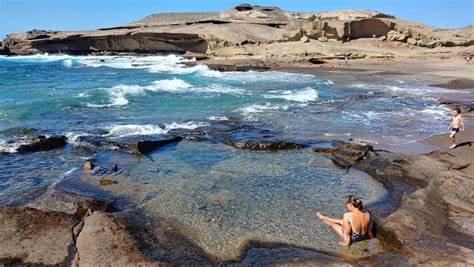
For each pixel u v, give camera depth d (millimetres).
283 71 38000
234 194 9164
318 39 57562
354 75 33125
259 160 11648
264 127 15562
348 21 57656
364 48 52281
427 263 5926
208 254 6695
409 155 11141
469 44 51875
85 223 7230
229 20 81625
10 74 36156
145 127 15234
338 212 8234
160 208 8398
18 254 6375
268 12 93062
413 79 29812
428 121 16453
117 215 7750
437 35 54406
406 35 56250
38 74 36938
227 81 30453
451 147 12711
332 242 6973
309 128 15406
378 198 8945
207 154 12250
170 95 23078
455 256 6062
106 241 6613
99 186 9750
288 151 12461
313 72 36312
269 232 7387
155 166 11211
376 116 17453
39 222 7234
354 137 14000
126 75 36500
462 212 7820
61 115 17688
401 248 6426
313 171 10680
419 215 7387
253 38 67000
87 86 27234
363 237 6906
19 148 12484
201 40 67438
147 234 7211
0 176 10555
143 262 6090
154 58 61469
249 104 20344
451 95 22594
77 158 12031
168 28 74500
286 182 9906
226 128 15117
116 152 12398
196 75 35812
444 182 8930
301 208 8422
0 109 18266
